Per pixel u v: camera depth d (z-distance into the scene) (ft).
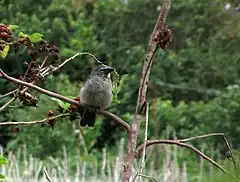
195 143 51.90
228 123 53.31
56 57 14.32
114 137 56.24
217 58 67.41
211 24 69.72
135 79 62.13
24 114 49.29
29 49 13.93
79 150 41.11
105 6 71.20
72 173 37.68
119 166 28.76
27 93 13.87
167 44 11.25
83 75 63.57
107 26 70.74
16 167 30.50
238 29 67.67
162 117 54.44
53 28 66.59
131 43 70.23
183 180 28.78
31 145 48.78
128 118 54.75
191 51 67.77
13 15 67.00
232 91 55.72
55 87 53.78
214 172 9.08
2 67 61.41
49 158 38.19
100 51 68.13
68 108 14.38
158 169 32.07
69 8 70.64
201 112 55.47
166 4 11.51
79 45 64.44
